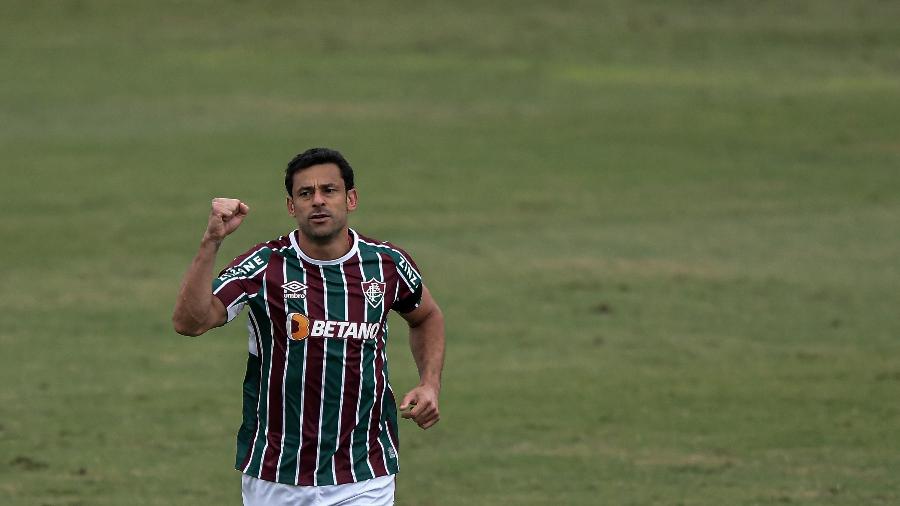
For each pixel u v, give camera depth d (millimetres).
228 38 132750
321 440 22891
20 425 44250
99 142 97938
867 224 77188
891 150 96750
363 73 121812
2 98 110250
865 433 42219
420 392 23219
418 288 23688
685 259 69625
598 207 81875
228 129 102500
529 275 66375
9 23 134375
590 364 51938
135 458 40688
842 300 61688
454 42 133125
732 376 49906
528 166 92438
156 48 128750
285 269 22797
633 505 35188
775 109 109938
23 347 54781
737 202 83062
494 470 39000
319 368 22750
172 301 62688
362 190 85438
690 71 124375
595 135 101812
